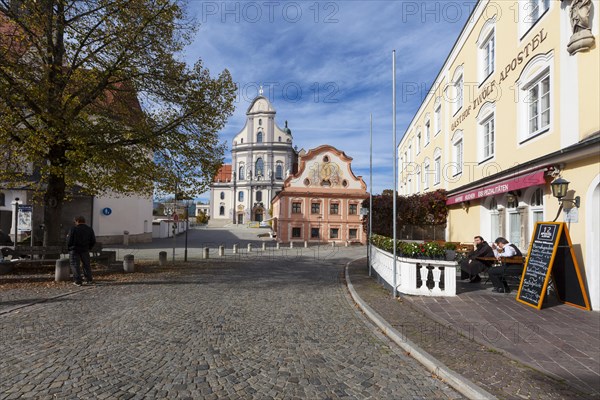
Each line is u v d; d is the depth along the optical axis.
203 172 14.38
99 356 4.70
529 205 10.75
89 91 11.99
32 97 10.33
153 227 39.12
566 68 8.45
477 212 14.95
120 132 11.80
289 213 38.25
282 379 4.16
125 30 11.36
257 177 78.94
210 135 13.95
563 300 7.68
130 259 12.38
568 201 7.96
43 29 10.59
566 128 8.45
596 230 7.34
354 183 39.59
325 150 39.59
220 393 3.77
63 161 11.82
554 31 9.01
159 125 13.29
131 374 4.18
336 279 12.46
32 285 9.46
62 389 3.77
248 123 80.06
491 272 8.99
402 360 4.84
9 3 10.29
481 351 4.95
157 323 6.25
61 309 7.09
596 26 7.55
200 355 4.84
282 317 6.94
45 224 12.20
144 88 12.70
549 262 7.42
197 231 56.00
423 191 25.03
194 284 10.35
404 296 8.52
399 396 3.80
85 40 11.46
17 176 12.27
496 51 12.59
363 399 3.72
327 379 4.19
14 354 4.71
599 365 4.46
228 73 13.77
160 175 13.36
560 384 3.94
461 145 17.00
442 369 4.30
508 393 3.71
